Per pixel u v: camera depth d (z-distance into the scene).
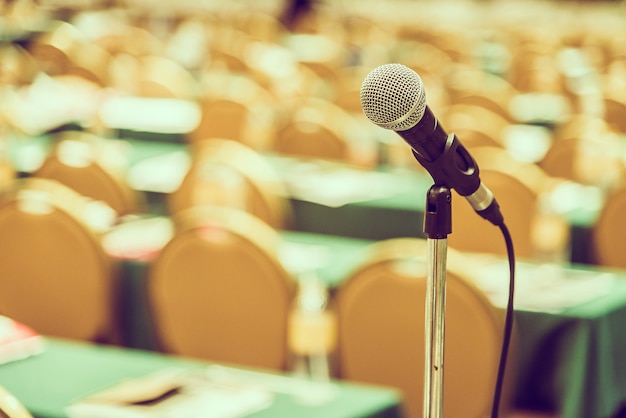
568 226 5.52
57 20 18.19
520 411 3.91
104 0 20.89
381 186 6.46
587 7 27.53
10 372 2.97
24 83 11.01
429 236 2.01
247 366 3.90
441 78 11.52
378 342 3.54
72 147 5.89
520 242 5.10
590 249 5.41
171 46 15.54
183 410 2.66
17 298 4.36
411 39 17.97
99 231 4.75
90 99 9.37
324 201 6.13
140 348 4.47
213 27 17.94
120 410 2.66
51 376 2.95
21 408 2.19
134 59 12.19
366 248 4.84
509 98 10.11
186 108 9.60
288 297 3.81
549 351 3.88
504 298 3.95
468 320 3.41
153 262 3.96
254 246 3.80
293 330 3.82
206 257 3.86
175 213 5.70
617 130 8.75
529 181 5.12
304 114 7.75
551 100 10.62
